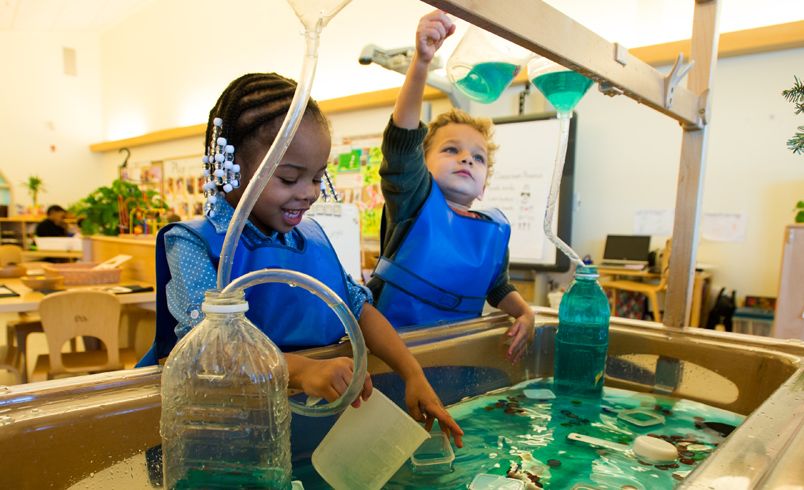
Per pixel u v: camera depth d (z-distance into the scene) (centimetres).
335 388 48
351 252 217
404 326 92
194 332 40
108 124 659
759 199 240
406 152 91
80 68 659
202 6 484
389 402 50
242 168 61
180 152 521
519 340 96
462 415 77
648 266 259
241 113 59
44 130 645
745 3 237
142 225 320
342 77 372
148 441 51
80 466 47
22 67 630
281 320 66
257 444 38
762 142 238
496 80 83
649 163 268
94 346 255
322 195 72
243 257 63
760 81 237
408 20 335
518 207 288
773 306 233
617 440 68
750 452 37
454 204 115
